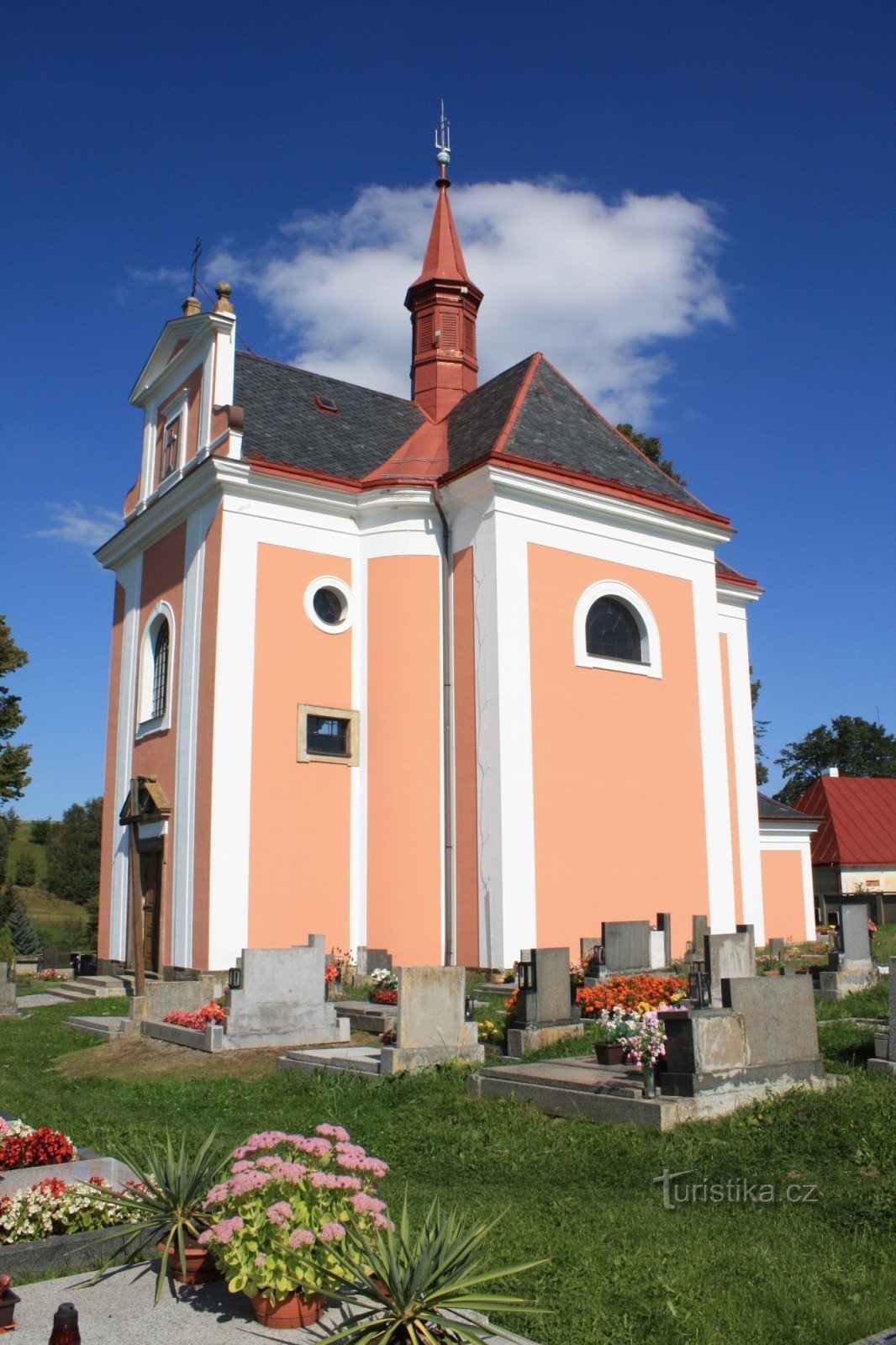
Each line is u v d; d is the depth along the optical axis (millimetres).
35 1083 12852
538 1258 6148
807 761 67688
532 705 20656
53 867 80500
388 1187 7812
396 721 21375
